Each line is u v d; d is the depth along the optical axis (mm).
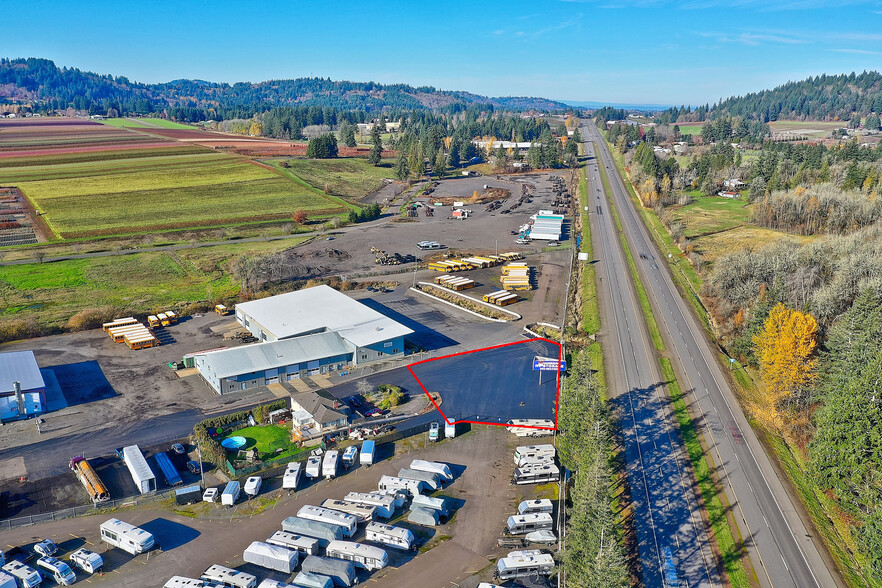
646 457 74938
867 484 64750
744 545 61094
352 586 56188
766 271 127812
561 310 130500
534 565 57031
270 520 65125
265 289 141625
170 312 123438
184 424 82812
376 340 103125
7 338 110812
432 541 62375
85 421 83125
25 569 55375
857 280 112438
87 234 189250
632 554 59156
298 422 81375
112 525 61250
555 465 72875
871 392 67438
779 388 86500
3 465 72688
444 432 82250
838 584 56844
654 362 101688
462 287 144625
